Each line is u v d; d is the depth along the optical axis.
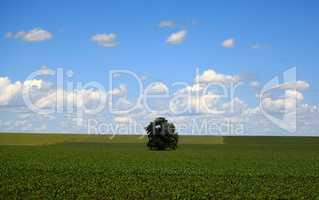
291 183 48.06
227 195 40.00
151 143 113.12
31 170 56.81
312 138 168.00
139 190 41.66
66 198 37.59
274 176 54.38
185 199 37.84
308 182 49.06
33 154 89.56
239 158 86.19
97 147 123.62
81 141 148.88
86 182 46.41
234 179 50.94
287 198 39.16
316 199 38.59
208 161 77.44
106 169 59.75
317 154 102.00
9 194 38.75
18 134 173.75
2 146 122.81
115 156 87.25
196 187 44.12
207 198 38.66
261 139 163.12
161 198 38.22
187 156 90.06
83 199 37.16
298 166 68.69
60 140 150.88
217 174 55.66
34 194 38.94
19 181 46.22
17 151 99.88
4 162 68.25
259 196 39.78
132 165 66.69
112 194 39.62
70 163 68.25
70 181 46.94
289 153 105.31
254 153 104.12
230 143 148.12
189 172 57.41
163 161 75.81
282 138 168.00
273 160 81.62
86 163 69.00
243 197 39.31
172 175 54.00
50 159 76.19
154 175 53.75
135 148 120.81
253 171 59.81
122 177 51.09
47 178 49.12
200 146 133.75
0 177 49.28
